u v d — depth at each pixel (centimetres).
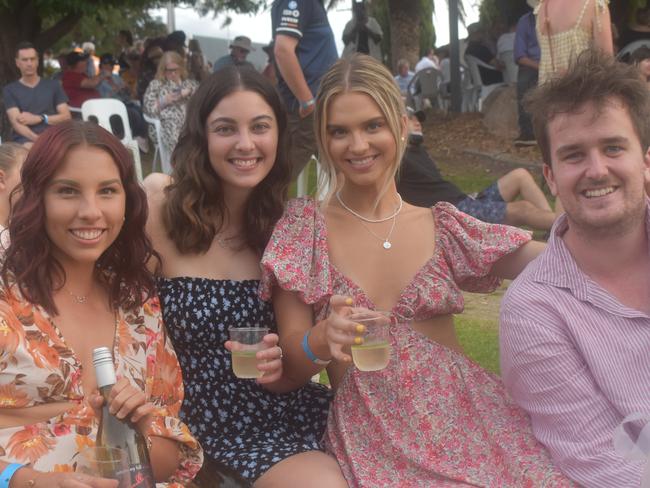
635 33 1310
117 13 2819
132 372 283
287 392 328
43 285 267
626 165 271
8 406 258
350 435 305
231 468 302
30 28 1611
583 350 275
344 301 287
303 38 652
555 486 270
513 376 286
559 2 701
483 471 291
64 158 265
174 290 325
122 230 287
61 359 265
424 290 316
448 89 1830
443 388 309
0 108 1330
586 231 279
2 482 241
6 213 469
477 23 1759
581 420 272
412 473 296
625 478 261
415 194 674
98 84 1511
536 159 1202
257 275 334
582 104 271
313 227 325
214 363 324
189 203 326
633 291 284
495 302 624
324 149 328
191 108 330
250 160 326
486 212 669
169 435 280
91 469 236
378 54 1303
